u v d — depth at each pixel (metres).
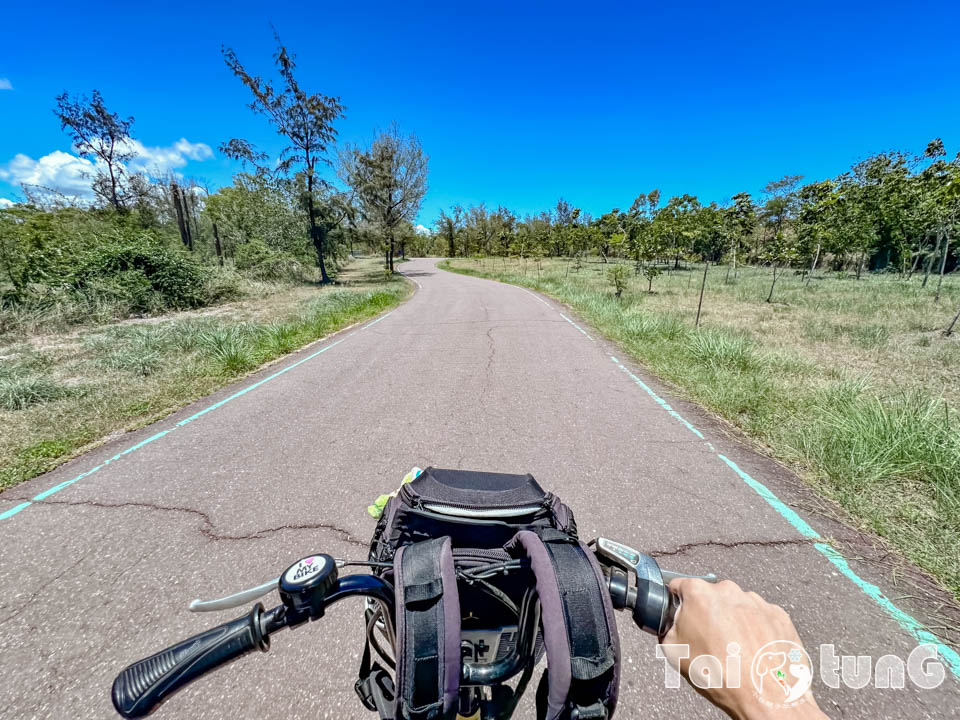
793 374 5.72
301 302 14.95
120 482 3.31
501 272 35.19
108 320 11.34
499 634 0.84
